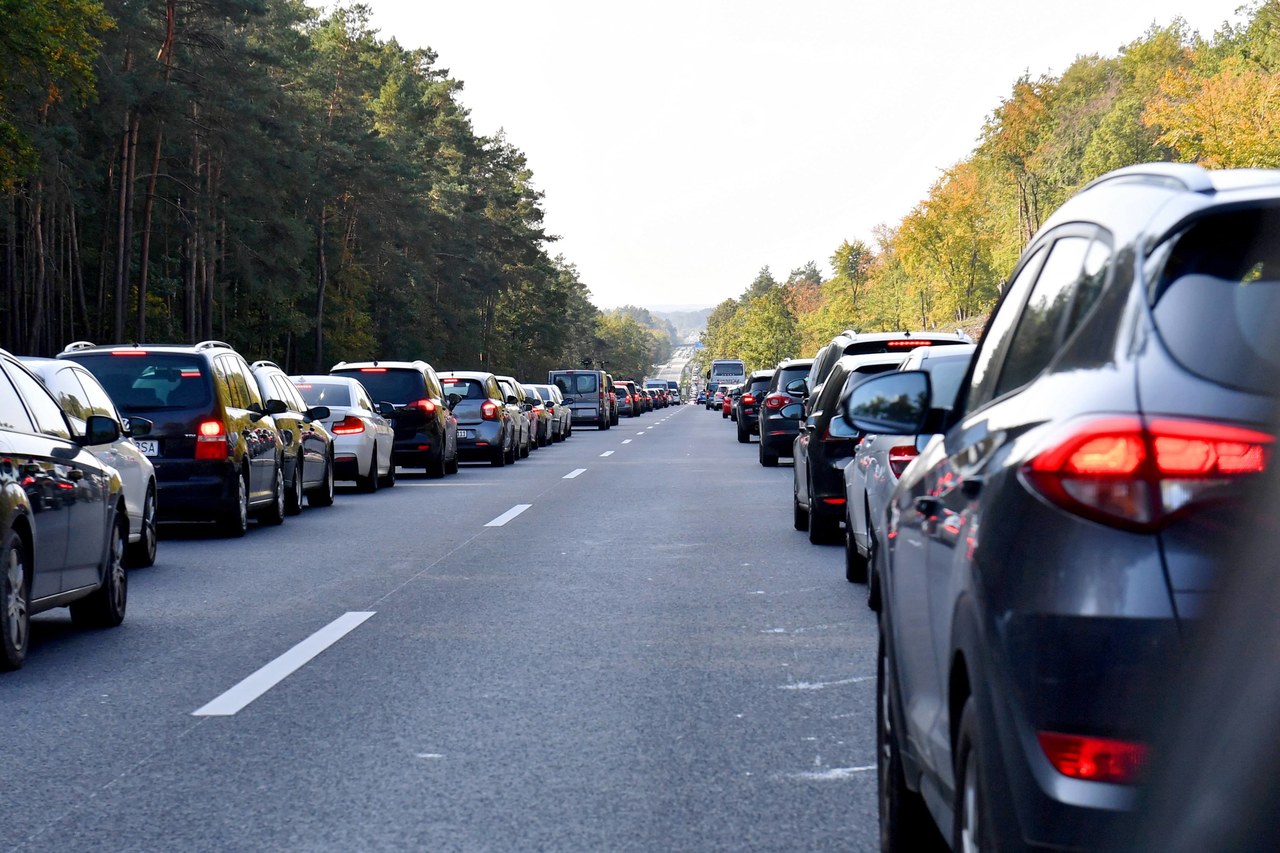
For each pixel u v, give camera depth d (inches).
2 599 408.2
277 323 4402.1
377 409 1275.8
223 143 3203.7
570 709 361.7
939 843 218.1
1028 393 160.1
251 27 3917.3
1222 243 144.6
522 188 6638.8
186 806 278.7
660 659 428.1
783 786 291.0
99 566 484.1
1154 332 140.6
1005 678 140.8
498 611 522.9
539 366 7539.4
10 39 1995.6
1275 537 128.7
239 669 417.7
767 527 834.8
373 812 273.7
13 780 299.1
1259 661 128.3
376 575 629.0
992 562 145.4
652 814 271.9
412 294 5467.5
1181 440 131.9
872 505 509.0
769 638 463.8
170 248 4256.9
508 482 1269.7
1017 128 6781.5
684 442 2220.7
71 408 573.9
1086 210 179.0
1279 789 127.3
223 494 772.0
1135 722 130.8
